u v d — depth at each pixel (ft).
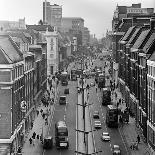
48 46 647.56
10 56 229.66
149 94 240.12
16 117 237.25
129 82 363.56
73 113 343.26
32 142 252.62
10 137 215.92
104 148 233.96
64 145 234.99
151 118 232.53
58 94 452.35
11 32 326.44
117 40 525.34
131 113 336.29
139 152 227.81
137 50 297.33
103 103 378.53
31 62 318.86
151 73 234.58
